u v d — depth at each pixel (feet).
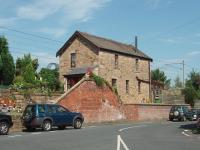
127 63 181.47
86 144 64.69
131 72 183.42
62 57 175.11
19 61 168.86
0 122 84.38
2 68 141.08
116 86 173.37
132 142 68.44
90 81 134.10
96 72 164.14
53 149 57.62
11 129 98.43
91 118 133.59
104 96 140.36
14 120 99.60
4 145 62.75
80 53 170.09
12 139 72.84
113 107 144.77
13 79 145.69
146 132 92.63
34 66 169.89
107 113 141.38
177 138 77.20
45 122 96.84
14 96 114.93
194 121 157.38
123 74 178.09
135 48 194.80
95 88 136.05
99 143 66.33
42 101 121.60
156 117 172.76
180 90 226.38
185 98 221.46
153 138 76.79
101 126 117.08
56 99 122.01
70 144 64.54
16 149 57.36
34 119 95.76
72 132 90.48
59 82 165.27
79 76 165.17
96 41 171.12
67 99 124.06
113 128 106.22
